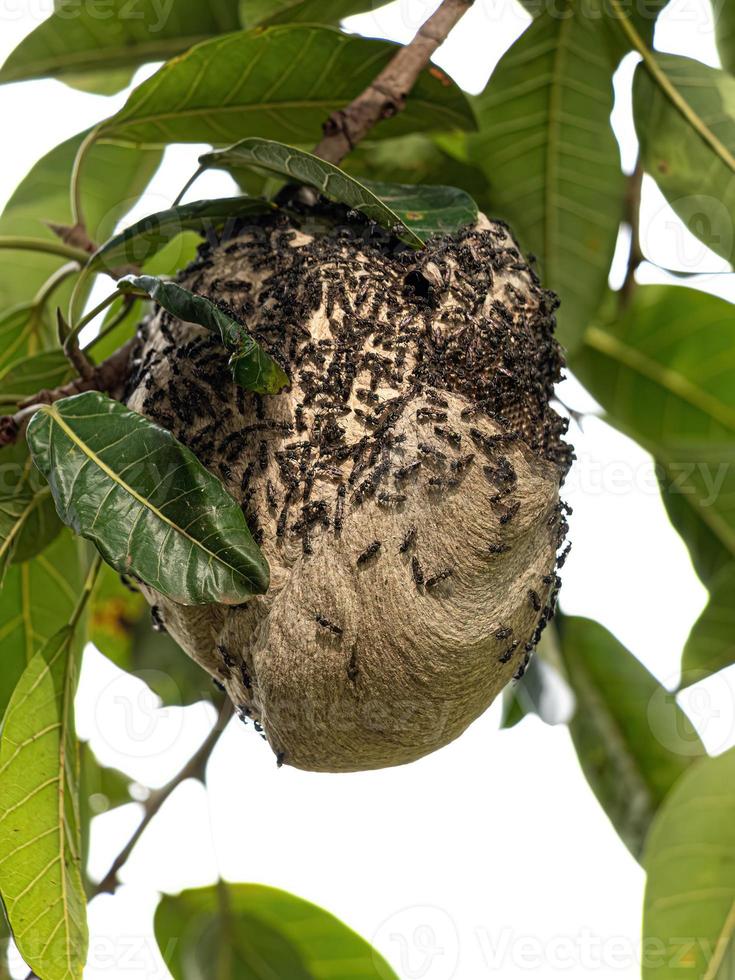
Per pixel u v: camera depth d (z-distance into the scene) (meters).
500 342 1.17
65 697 1.24
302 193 1.22
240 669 1.16
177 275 1.20
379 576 1.14
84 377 1.21
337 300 1.17
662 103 1.32
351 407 1.15
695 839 1.24
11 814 1.22
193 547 1.12
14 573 1.32
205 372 1.16
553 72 1.34
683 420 1.43
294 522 1.15
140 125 1.30
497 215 1.36
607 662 1.41
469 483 1.14
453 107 1.30
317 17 1.33
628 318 1.42
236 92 1.29
